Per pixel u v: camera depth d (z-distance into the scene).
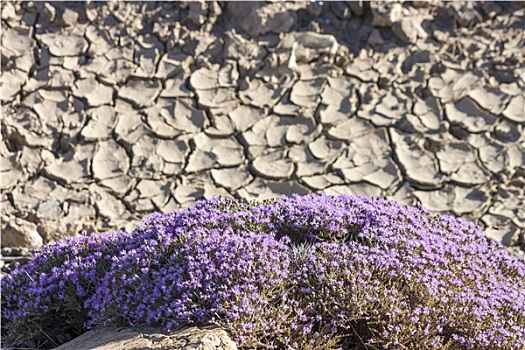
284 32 12.23
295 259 5.68
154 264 5.73
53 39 12.46
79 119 11.40
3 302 6.59
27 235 9.35
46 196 10.48
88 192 10.49
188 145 10.99
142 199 10.37
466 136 10.88
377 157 10.69
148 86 11.74
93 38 12.42
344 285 5.48
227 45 12.06
